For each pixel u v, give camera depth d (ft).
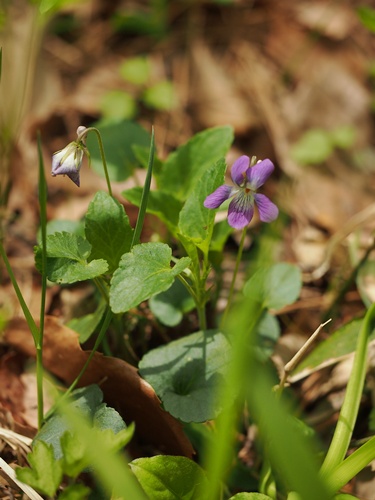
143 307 1.69
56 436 1.48
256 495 1.46
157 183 1.66
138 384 1.52
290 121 2.28
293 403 1.63
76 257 1.49
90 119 2.16
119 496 1.47
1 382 1.65
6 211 1.88
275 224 1.76
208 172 1.51
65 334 1.57
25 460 1.53
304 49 2.50
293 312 1.79
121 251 1.52
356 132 2.29
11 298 1.77
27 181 1.95
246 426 1.62
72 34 2.41
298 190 2.04
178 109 2.23
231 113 2.23
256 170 1.49
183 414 1.49
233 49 2.47
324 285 1.84
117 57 2.39
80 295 1.75
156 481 1.46
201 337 1.54
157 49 2.44
